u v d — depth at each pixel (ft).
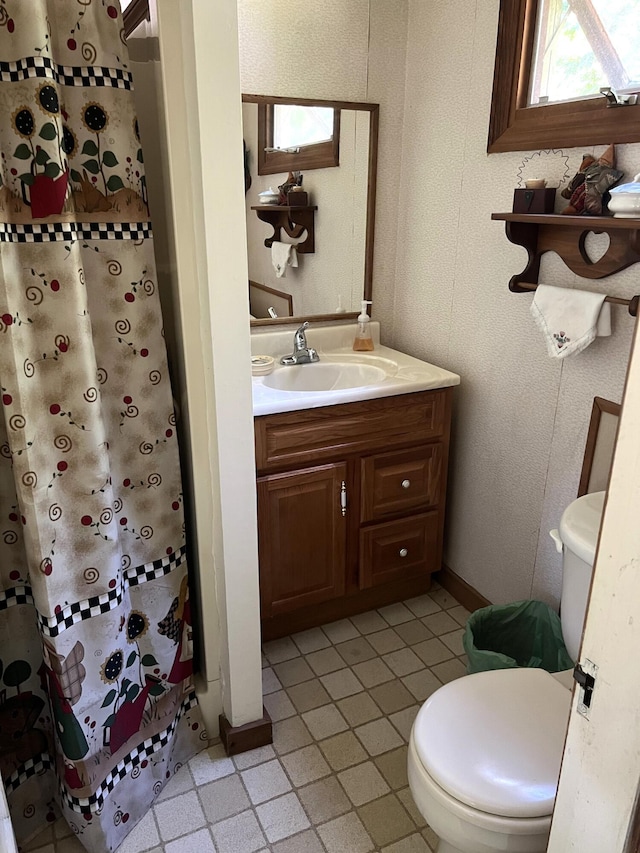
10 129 3.85
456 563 8.16
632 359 2.12
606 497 2.30
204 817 5.36
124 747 5.16
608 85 5.41
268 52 6.79
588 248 5.60
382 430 6.97
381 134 7.58
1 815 3.61
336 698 6.57
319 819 5.34
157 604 5.34
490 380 7.04
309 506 6.87
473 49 6.43
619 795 2.49
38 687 5.09
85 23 4.04
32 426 4.13
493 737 4.42
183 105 4.39
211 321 4.70
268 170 7.10
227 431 5.00
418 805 4.31
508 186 6.34
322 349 8.06
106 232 4.41
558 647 6.45
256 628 5.66
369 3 7.04
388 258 8.15
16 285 3.94
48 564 4.35
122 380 4.72
